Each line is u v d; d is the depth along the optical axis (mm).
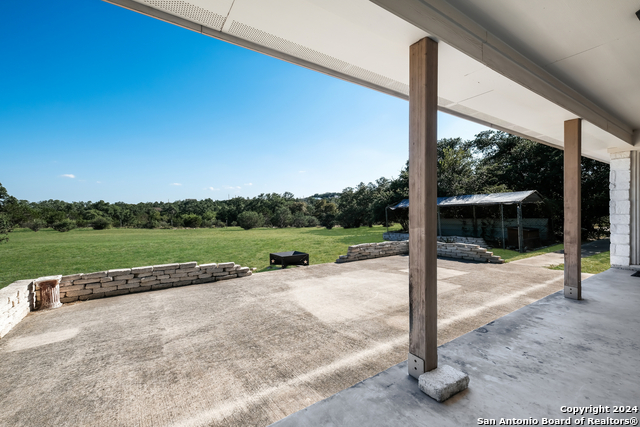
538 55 2768
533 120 3963
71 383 2771
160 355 3328
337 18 1836
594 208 15234
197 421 2209
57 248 16641
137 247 16969
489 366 2398
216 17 1859
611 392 2023
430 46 2035
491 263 8906
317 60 2479
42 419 2268
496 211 15211
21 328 4207
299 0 1657
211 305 5203
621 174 6395
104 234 28812
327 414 1838
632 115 4660
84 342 3713
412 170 2141
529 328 3193
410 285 2205
